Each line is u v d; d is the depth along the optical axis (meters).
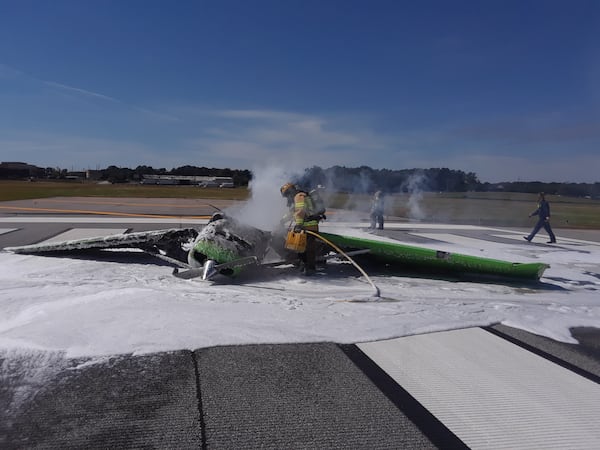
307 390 3.28
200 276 6.54
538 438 2.81
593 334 4.86
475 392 3.37
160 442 2.61
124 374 3.41
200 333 4.20
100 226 14.31
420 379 3.54
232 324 4.48
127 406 2.98
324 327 4.57
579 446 2.74
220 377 3.43
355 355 3.95
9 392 3.11
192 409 2.97
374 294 6.07
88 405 2.98
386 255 7.66
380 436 2.75
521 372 3.76
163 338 4.04
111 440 2.62
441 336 4.53
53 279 6.27
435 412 3.06
